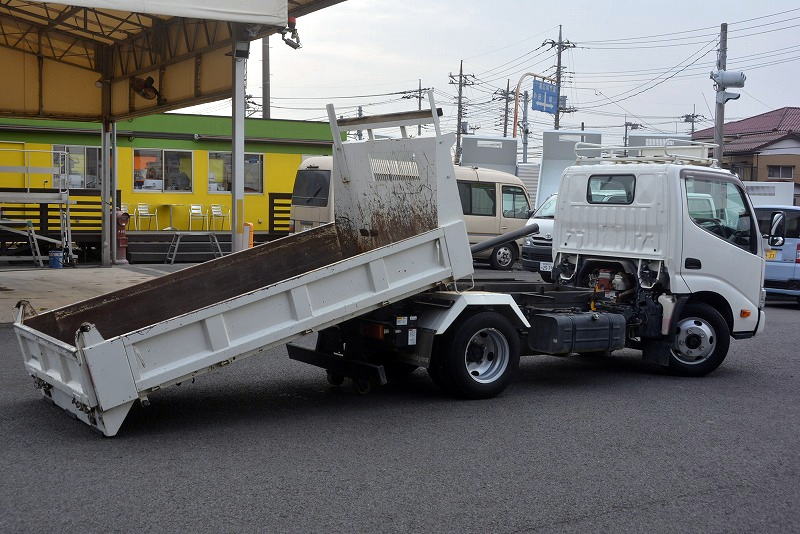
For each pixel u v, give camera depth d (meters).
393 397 7.95
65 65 19.88
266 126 28.05
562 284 9.92
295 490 5.26
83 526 4.59
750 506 5.21
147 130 26.06
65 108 20.06
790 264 16.39
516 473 5.73
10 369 8.88
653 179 9.08
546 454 6.20
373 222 8.33
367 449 6.20
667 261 8.94
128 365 6.16
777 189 27.78
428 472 5.69
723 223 9.37
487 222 23.38
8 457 5.81
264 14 12.65
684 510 5.11
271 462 5.83
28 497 5.03
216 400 7.68
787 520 4.99
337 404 7.62
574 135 25.70
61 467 5.61
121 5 11.58
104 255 21.41
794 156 50.59
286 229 28.23
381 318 7.63
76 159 25.12
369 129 8.24
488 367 7.96
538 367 9.86
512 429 6.87
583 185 9.79
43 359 6.86
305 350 8.30
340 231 8.83
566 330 8.23
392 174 7.98
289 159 28.42
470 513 4.94
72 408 6.57
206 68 16.23
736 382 9.15
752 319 9.60
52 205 23.50
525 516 4.93
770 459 6.23
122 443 6.21
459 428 6.85
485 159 30.05
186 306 8.06
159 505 4.94
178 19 16.94
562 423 7.11
